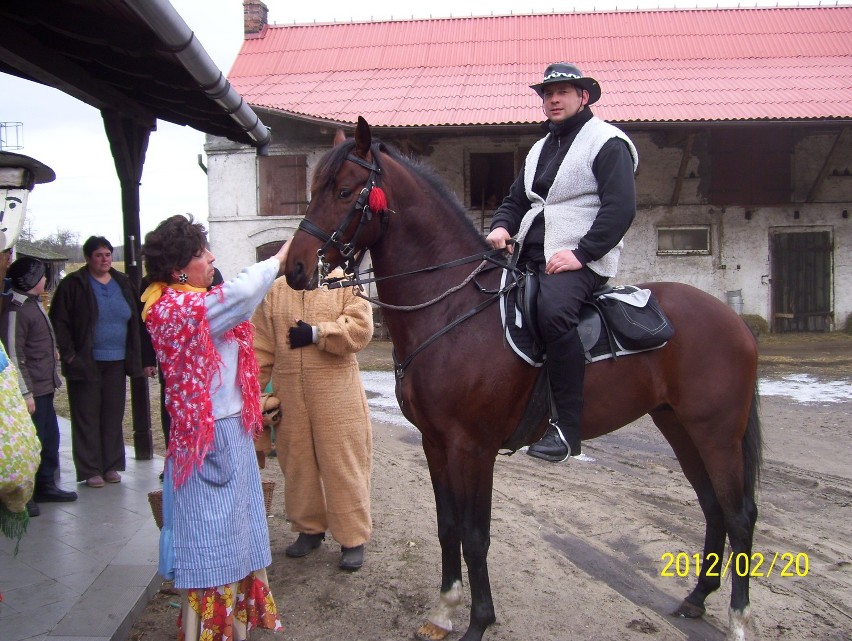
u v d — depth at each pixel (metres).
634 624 3.32
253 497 2.80
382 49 19.45
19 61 3.82
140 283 5.68
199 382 2.57
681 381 3.29
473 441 3.02
